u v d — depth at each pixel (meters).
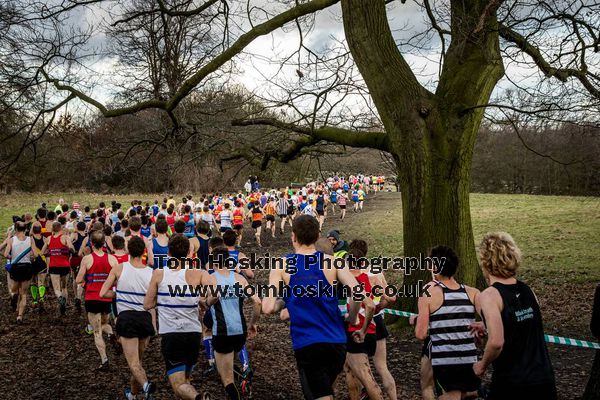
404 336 8.49
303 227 4.16
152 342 9.16
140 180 12.58
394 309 8.89
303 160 12.18
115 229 16.20
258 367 7.55
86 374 7.46
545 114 8.64
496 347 3.42
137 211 18.70
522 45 8.98
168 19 11.05
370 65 8.55
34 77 10.52
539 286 11.51
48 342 9.22
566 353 7.54
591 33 9.09
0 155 11.90
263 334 9.48
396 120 8.47
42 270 11.68
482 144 39.56
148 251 9.67
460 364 4.25
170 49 11.27
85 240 11.34
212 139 11.06
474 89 8.41
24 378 7.30
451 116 8.39
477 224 21.84
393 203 38.47
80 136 12.54
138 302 5.99
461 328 4.29
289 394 6.44
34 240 11.06
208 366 7.55
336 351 3.99
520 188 39.50
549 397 3.46
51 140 12.75
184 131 11.27
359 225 25.55
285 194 26.14
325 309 4.04
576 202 27.38
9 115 11.62
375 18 8.48
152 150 11.42
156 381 7.07
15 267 10.73
